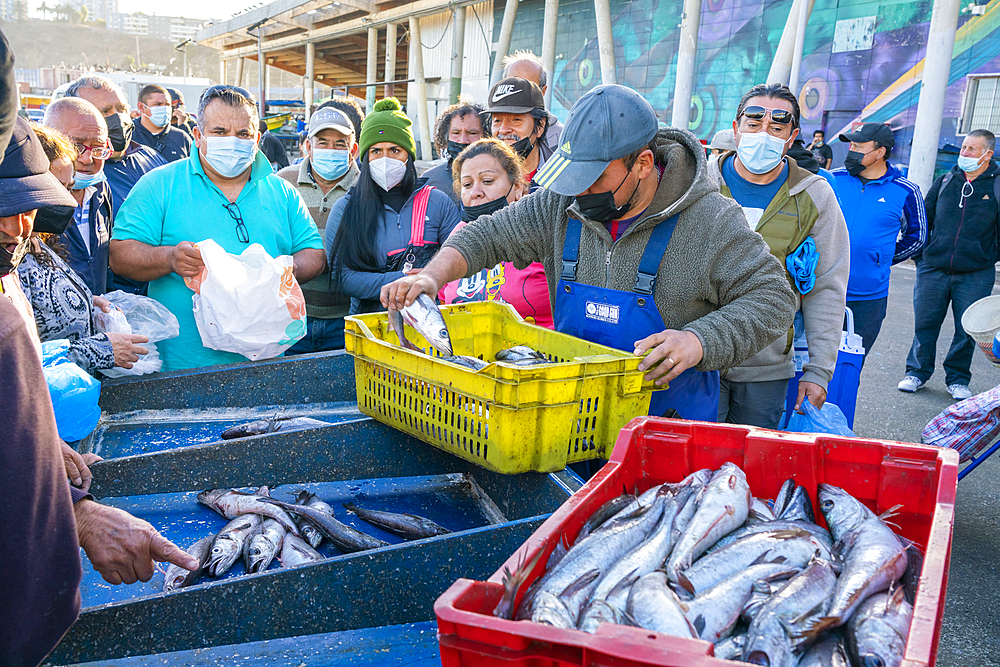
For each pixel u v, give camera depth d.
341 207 3.72
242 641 1.58
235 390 2.91
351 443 2.41
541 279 2.97
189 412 2.84
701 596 1.28
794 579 1.29
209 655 1.52
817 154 7.52
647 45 19.31
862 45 14.66
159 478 2.21
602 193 2.12
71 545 1.12
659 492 1.59
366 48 40.28
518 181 3.37
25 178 1.21
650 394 2.14
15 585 1.04
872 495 1.61
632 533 1.43
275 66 53.41
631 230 2.20
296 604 1.61
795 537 1.44
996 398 3.75
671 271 2.19
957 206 5.73
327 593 1.63
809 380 3.22
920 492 1.55
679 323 2.24
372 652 1.54
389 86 28.95
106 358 2.61
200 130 3.25
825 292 3.21
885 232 4.76
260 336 3.07
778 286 2.13
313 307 3.93
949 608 3.16
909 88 13.98
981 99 13.05
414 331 2.62
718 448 1.72
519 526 1.78
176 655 1.51
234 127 3.20
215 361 3.28
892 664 1.12
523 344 2.65
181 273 3.03
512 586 1.18
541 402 1.92
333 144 4.33
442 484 2.42
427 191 3.77
